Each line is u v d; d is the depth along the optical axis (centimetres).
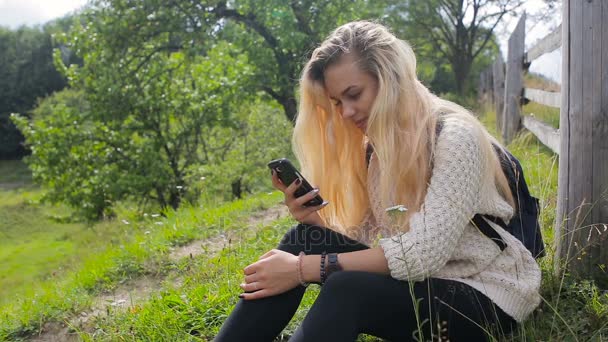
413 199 212
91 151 1605
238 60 1620
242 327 210
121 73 1548
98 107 1556
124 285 436
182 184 1514
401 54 210
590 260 271
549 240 314
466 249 205
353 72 210
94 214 1573
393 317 196
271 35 1563
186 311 318
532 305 210
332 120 237
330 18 1562
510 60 841
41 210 3073
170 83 1603
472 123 209
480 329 201
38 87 5059
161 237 538
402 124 209
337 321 188
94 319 359
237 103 1570
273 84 1546
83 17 1572
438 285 199
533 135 743
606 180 270
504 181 215
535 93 702
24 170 4712
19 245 2491
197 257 452
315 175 246
